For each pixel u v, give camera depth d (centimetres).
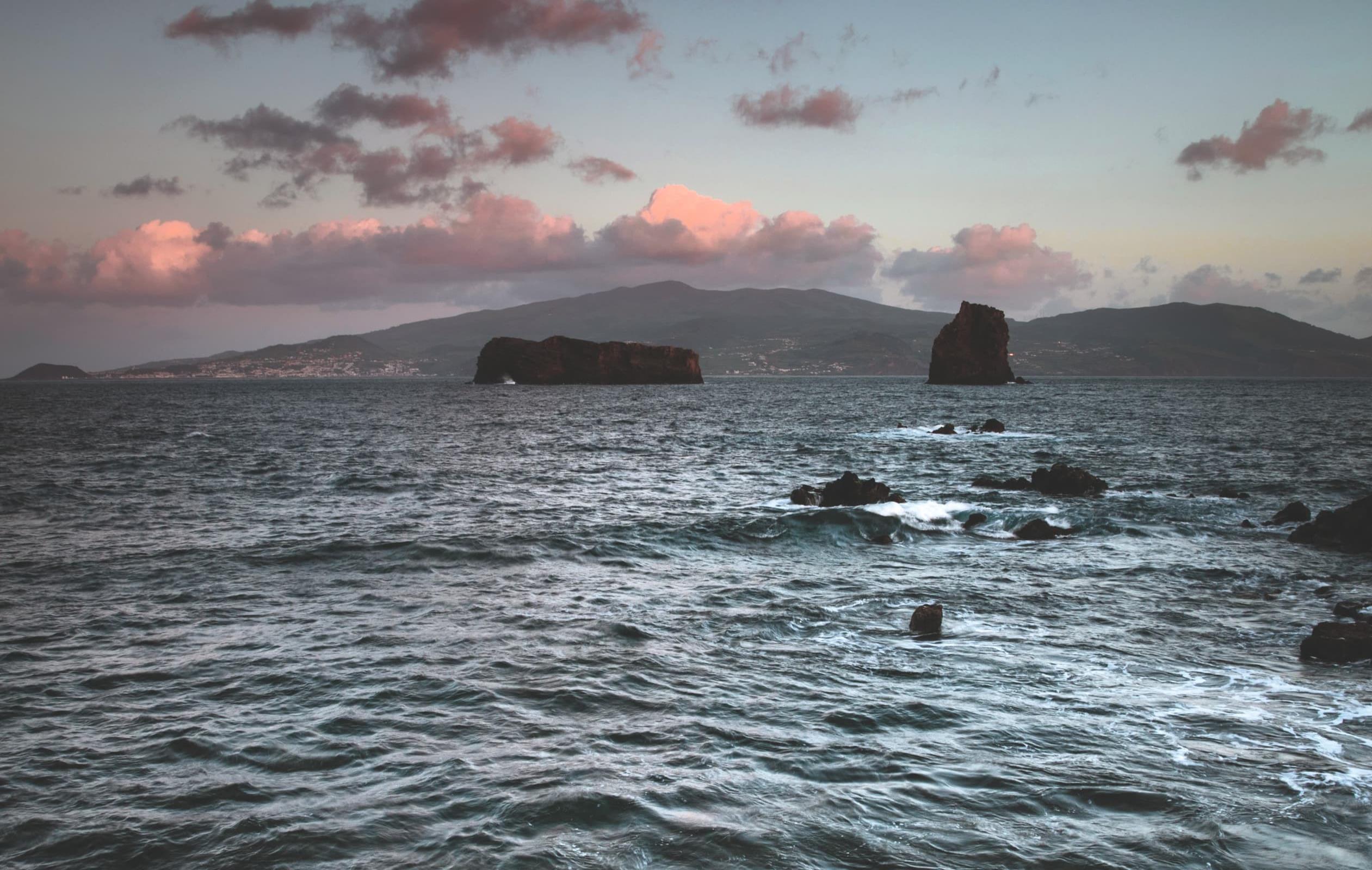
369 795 847
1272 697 1161
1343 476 3925
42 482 3503
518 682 1180
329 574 1873
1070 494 3180
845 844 747
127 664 1259
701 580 1870
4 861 729
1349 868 716
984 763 927
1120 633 1481
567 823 783
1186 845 751
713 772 897
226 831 779
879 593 1762
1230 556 2167
